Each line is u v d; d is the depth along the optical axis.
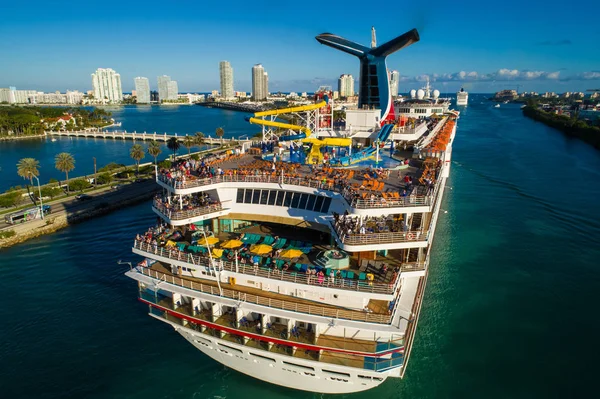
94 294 58.12
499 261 66.50
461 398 39.41
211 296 35.69
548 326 49.88
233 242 37.88
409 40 70.31
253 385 39.78
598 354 45.09
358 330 33.03
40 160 164.88
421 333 48.75
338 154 62.12
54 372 42.81
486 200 97.56
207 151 172.00
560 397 39.47
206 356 44.62
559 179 116.44
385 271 35.00
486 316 51.91
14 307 54.91
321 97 72.12
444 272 62.84
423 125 89.62
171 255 37.97
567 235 76.75
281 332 34.12
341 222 36.56
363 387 33.97
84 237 80.25
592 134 181.50
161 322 51.22
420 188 42.41
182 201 45.47
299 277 33.88
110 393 39.84
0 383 41.44
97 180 117.44
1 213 88.94
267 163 54.03
